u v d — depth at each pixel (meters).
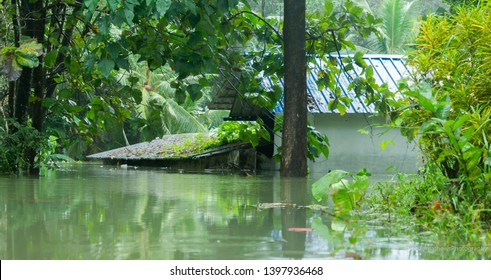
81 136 10.55
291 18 8.93
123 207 3.97
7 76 6.35
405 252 2.46
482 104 4.46
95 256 2.28
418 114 4.62
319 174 10.10
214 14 7.59
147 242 2.58
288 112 8.90
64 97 8.85
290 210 3.92
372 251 2.46
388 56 13.27
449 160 4.24
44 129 13.98
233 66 9.30
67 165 15.31
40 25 8.86
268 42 9.56
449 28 5.20
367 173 4.52
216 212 3.73
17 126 8.65
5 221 3.19
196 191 5.57
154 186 6.27
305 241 2.65
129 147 19.58
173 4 6.39
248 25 9.41
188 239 2.67
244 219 3.40
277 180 7.77
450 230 3.10
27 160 9.09
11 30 10.00
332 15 10.02
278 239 2.70
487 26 4.66
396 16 28.34
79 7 8.91
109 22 6.05
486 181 3.70
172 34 7.64
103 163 17.78
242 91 10.09
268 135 10.40
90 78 8.86
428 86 4.18
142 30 7.57
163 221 3.25
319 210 3.94
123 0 5.88
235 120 14.66
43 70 9.54
